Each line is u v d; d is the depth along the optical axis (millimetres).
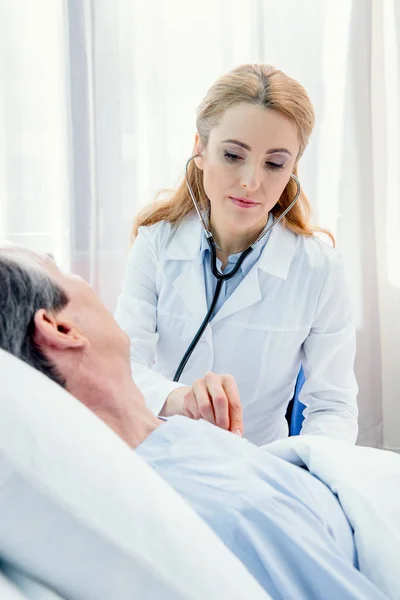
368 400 2451
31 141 2234
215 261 1252
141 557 436
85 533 435
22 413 442
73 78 2180
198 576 451
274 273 1247
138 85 2250
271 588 602
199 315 1262
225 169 1119
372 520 669
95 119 2219
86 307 698
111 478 453
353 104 2316
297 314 1258
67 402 487
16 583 448
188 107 2273
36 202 2262
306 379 1330
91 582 448
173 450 689
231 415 868
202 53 2260
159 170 2285
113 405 689
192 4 2238
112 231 2273
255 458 699
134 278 1327
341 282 1287
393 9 2348
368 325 2416
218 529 614
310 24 2285
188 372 1292
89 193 2229
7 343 634
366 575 656
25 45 2197
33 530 433
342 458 740
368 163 2350
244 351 1270
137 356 1229
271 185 1133
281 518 626
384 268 2484
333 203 2379
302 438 791
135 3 2207
